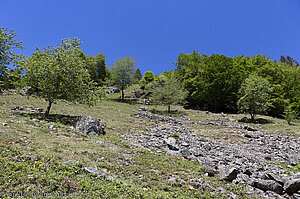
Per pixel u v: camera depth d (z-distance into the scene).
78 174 6.59
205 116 36.88
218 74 45.12
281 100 42.22
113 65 54.19
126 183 6.63
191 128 24.70
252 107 34.06
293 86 47.72
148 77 82.38
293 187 7.39
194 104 53.03
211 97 46.47
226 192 7.16
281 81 47.84
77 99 19.20
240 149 14.87
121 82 52.56
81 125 14.70
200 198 6.36
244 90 36.34
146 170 8.32
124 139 14.04
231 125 28.16
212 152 12.93
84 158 8.42
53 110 22.88
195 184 7.36
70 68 18.59
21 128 11.40
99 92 20.48
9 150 7.41
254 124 30.05
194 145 14.30
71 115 21.34
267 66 48.28
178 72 64.69
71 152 8.90
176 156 11.25
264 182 7.83
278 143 17.62
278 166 11.37
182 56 66.50
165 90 42.09
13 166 6.13
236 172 8.66
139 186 6.67
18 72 17.92
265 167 10.93
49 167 6.61
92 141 11.98
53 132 12.24
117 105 39.03
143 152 11.14
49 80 17.78
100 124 15.88
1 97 25.42
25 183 5.46
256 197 7.04
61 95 18.59
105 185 6.07
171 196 6.12
